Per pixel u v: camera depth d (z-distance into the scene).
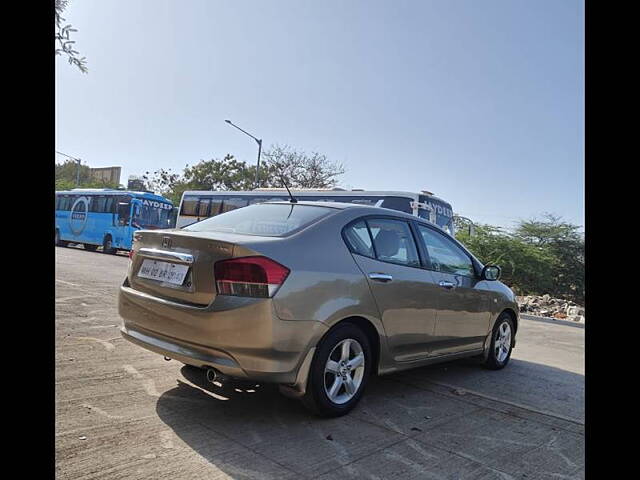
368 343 4.12
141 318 3.92
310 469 3.05
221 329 3.40
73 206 28.83
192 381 4.50
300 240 3.81
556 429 4.05
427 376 5.48
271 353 3.42
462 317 5.22
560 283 23.58
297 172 40.25
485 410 4.43
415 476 3.07
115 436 3.27
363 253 4.21
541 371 6.22
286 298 3.48
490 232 23.19
